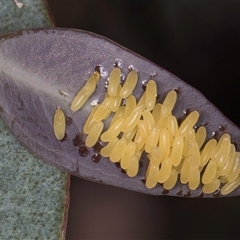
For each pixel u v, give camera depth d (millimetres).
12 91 73
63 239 77
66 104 74
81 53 73
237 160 75
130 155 74
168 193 76
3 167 76
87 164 75
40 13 75
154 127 74
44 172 77
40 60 73
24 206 77
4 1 75
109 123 74
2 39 72
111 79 74
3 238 77
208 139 75
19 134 74
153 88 74
